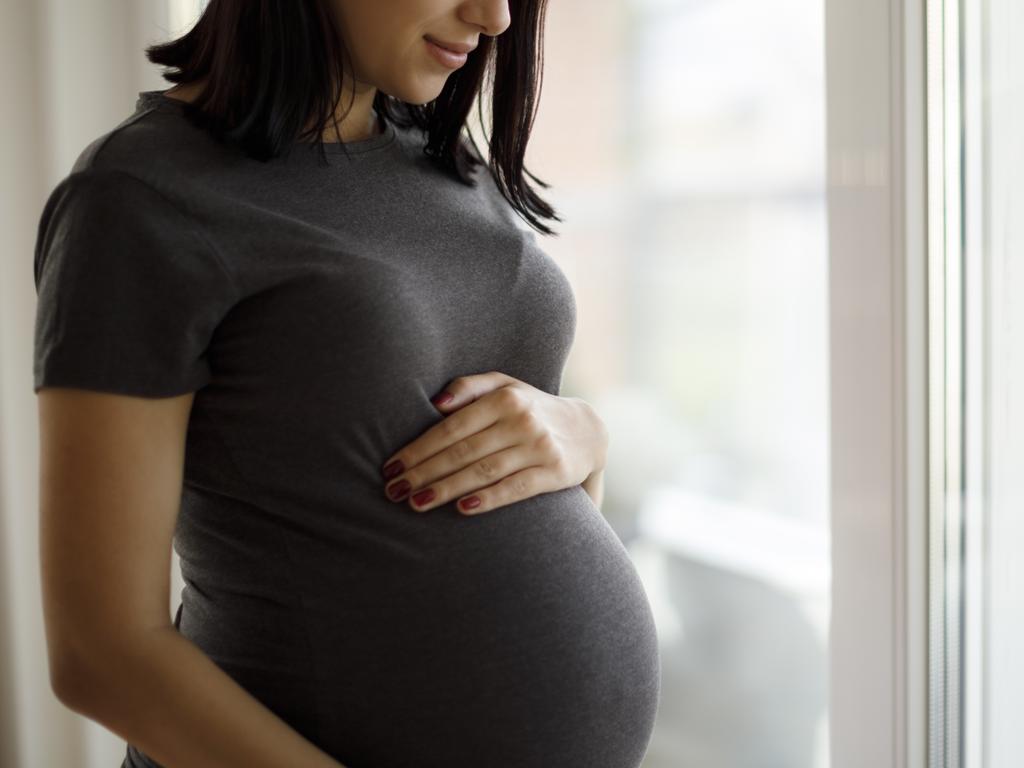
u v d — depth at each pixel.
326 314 0.73
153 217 0.68
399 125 0.95
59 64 1.45
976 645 1.11
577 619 0.81
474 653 0.77
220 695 0.69
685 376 2.30
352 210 0.79
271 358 0.73
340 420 0.74
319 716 0.76
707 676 2.12
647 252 2.32
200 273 0.69
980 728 1.12
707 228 2.23
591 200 2.32
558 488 0.85
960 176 1.08
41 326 0.69
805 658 2.04
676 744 2.06
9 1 1.42
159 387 0.68
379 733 0.76
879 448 1.12
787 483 2.18
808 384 2.13
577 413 0.91
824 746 1.93
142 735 0.69
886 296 1.09
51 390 0.68
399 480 0.76
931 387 1.09
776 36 2.08
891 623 1.13
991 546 1.10
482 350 0.85
